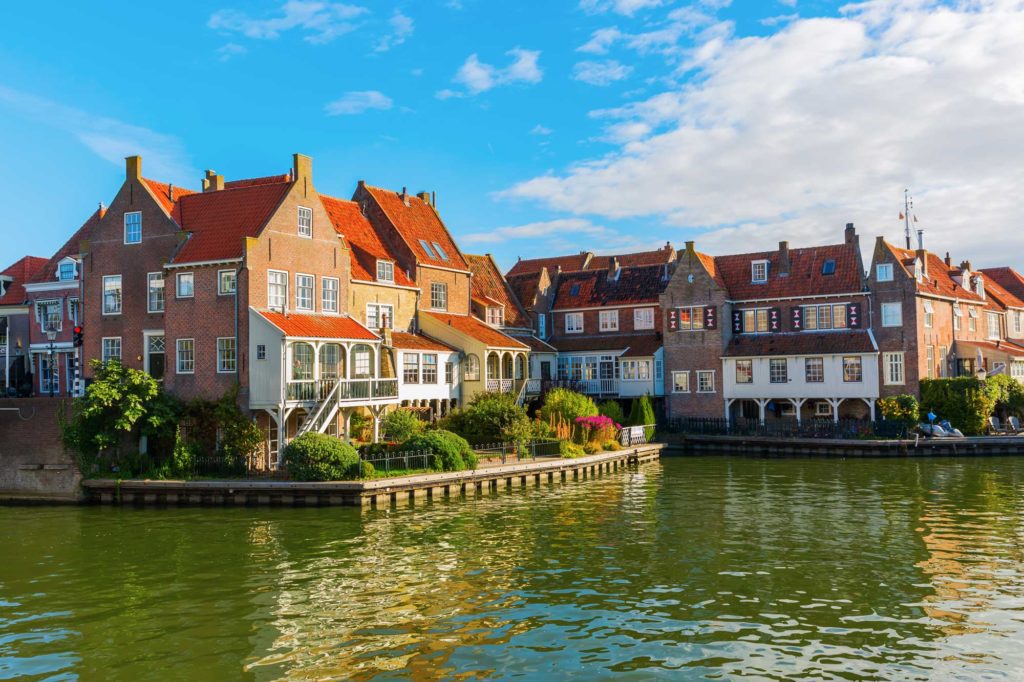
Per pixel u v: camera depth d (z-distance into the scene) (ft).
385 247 166.71
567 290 217.15
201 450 116.88
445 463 117.29
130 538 85.92
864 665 49.03
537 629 55.67
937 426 159.43
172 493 107.45
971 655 50.34
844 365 170.50
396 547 79.92
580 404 156.56
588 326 209.36
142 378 116.67
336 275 139.74
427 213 188.65
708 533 85.20
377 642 53.67
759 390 178.70
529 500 108.47
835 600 61.21
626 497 110.63
